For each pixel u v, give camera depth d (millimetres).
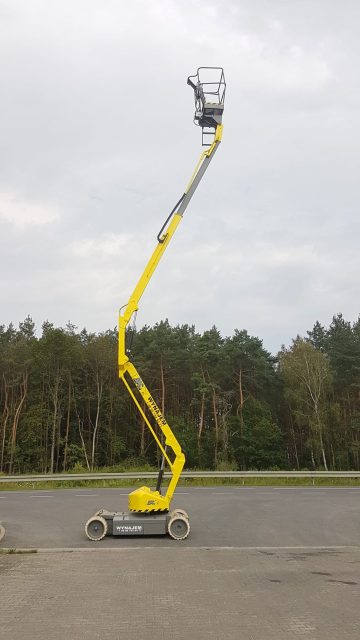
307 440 52438
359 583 7660
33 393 53219
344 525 14016
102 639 5164
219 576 8148
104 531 11945
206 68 13758
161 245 13102
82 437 50969
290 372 51688
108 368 53625
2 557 9883
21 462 50312
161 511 12594
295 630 5445
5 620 5828
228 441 49250
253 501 19172
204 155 13516
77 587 7410
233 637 5223
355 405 54188
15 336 60312
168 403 53312
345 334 56844
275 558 9781
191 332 61094
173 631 5418
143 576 8148
